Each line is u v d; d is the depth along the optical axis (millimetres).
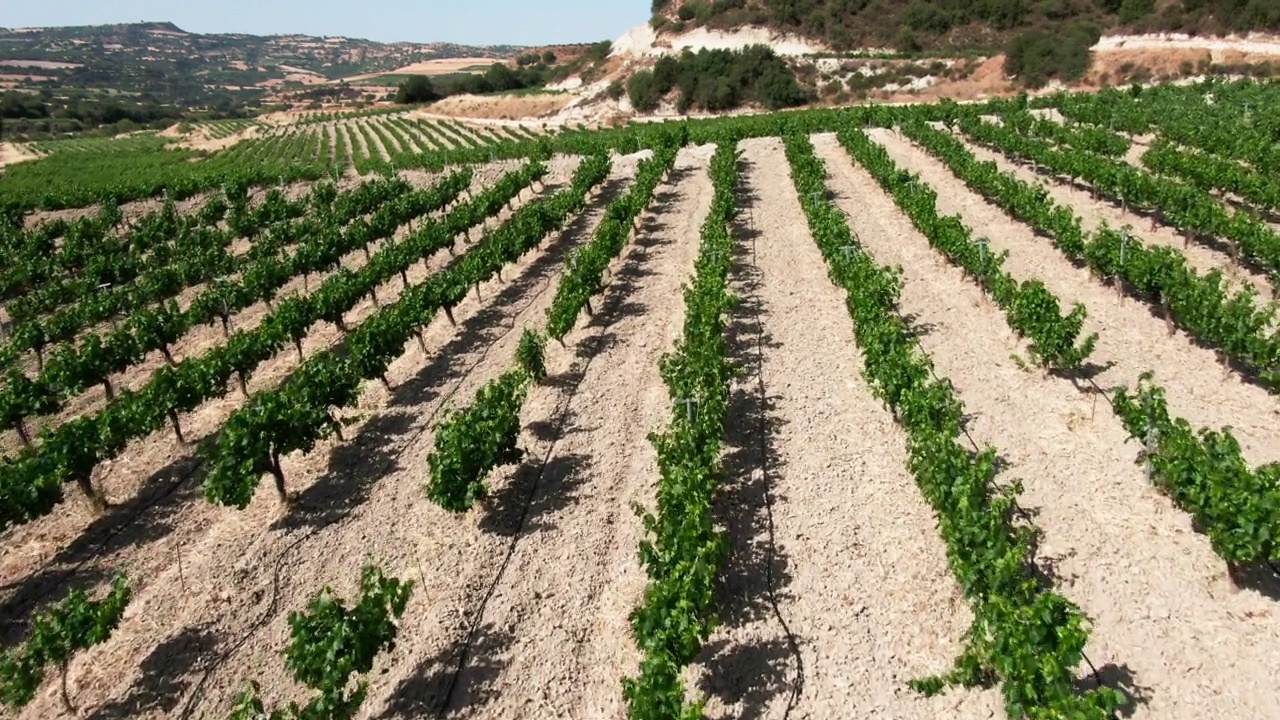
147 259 31844
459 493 12969
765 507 13258
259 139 103625
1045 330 15711
